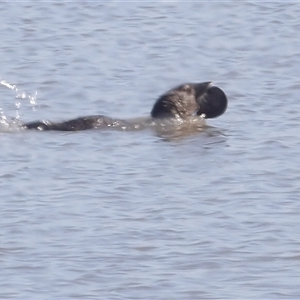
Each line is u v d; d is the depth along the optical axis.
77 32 77.75
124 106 61.28
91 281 38.00
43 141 53.41
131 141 53.78
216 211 44.06
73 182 47.53
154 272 38.56
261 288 37.34
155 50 73.06
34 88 64.19
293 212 43.81
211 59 70.81
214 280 37.97
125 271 38.66
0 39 76.06
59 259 39.66
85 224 42.75
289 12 81.69
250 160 50.47
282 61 69.44
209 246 40.59
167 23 79.81
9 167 49.50
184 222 42.97
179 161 50.53
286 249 40.34
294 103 60.09
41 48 73.69
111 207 44.56
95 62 70.12
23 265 39.22
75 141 53.47
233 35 76.44
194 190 46.50
